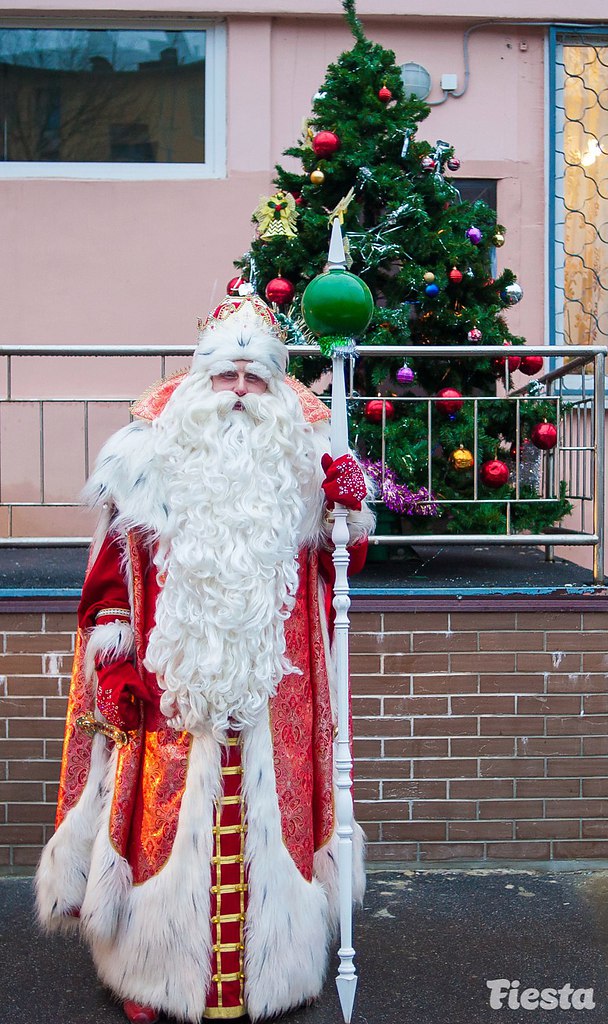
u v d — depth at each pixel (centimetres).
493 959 287
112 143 545
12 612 334
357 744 341
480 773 343
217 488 238
